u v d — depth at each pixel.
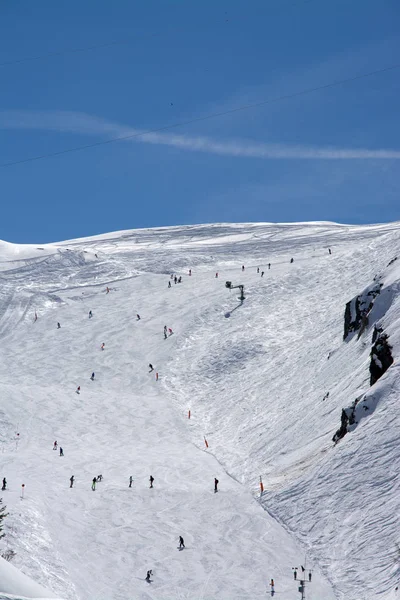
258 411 65.25
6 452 59.16
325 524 40.12
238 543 40.72
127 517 44.81
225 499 47.31
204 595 35.19
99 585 35.56
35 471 53.69
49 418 67.69
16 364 84.31
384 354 50.88
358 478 41.84
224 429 64.56
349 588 33.94
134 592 35.25
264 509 44.62
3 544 36.06
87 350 87.06
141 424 67.56
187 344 85.88
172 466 55.69
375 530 37.28
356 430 46.09
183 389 75.81
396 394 46.12
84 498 47.81
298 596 34.41
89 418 68.69
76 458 57.84
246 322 88.19
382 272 71.19
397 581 32.50
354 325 68.31
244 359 78.81
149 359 83.62
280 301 92.81
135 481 51.69
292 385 67.12
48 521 42.25
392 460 41.38
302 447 52.25
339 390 57.16
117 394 75.62
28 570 34.19
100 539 41.38
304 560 37.88
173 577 37.06
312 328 81.12
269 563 38.06
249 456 56.12
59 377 80.25
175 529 43.00
